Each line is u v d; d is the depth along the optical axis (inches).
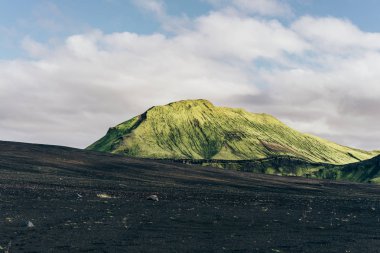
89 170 4702.3
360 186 6717.5
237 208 2164.1
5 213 1470.2
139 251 1013.2
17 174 3560.5
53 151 5905.5
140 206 1985.7
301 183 6294.3
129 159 6412.4
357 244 1245.7
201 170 6441.9
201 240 1193.4
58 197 2122.3
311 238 1321.4
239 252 1059.3
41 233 1154.7
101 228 1294.3
